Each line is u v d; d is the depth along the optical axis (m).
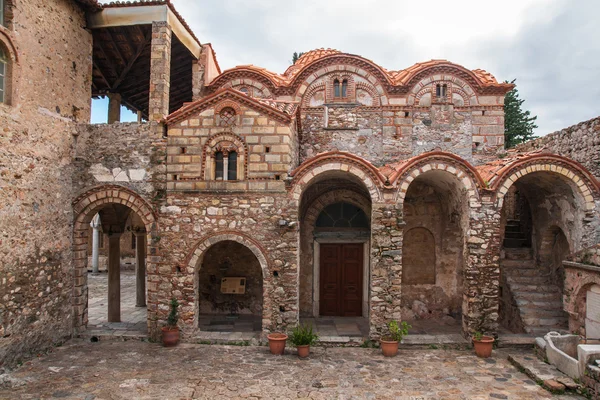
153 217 13.16
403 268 15.95
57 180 12.62
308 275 15.93
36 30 11.66
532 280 14.77
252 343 12.84
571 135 14.58
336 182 15.55
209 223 12.96
